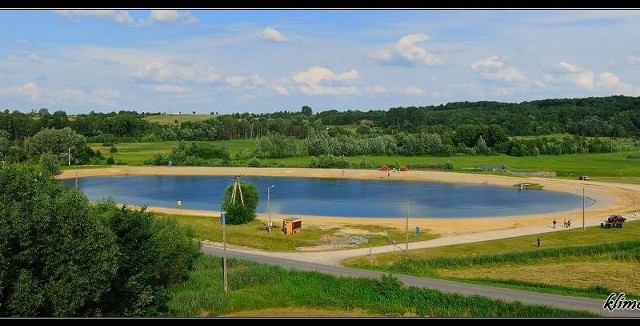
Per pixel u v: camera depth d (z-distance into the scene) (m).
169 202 118.50
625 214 99.06
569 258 58.28
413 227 86.06
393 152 192.25
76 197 29.94
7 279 26.52
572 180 143.62
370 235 79.06
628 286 46.34
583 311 37.47
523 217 97.12
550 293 43.81
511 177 149.62
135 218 36.44
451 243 71.94
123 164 175.12
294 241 71.94
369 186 142.00
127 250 35.06
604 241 68.56
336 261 59.12
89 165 172.75
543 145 195.50
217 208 110.38
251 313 39.62
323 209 108.44
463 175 154.88
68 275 27.47
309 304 41.47
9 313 26.14
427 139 192.12
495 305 39.06
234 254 61.81
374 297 41.81
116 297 33.66
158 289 37.41
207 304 40.19
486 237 76.94
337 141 190.50
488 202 117.38
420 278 48.56
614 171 156.75
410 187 140.00
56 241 27.91
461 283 46.81
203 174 165.12
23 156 160.75
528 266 55.78
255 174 163.25
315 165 170.88
